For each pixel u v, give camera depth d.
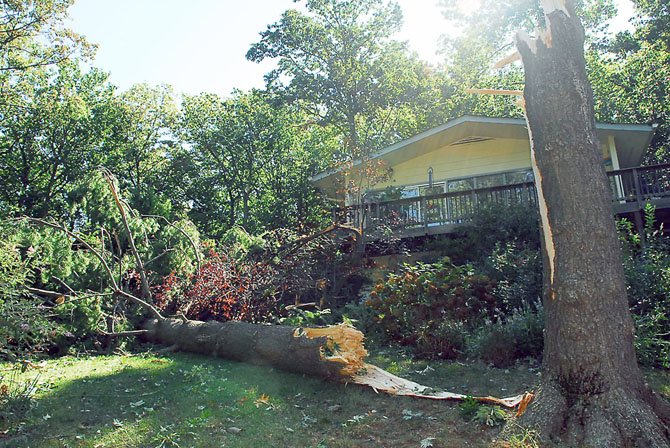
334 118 28.17
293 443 4.68
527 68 5.34
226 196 30.78
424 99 27.36
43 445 4.59
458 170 16.91
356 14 28.03
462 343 8.28
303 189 26.00
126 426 5.13
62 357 9.55
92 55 21.66
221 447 4.55
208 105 29.56
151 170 30.16
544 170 5.01
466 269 9.62
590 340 4.52
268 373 7.32
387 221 14.16
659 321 7.45
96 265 10.84
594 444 4.14
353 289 14.03
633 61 27.36
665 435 4.18
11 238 8.62
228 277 10.48
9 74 22.62
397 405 5.72
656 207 12.22
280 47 27.80
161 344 10.62
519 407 4.82
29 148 26.38
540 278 9.32
